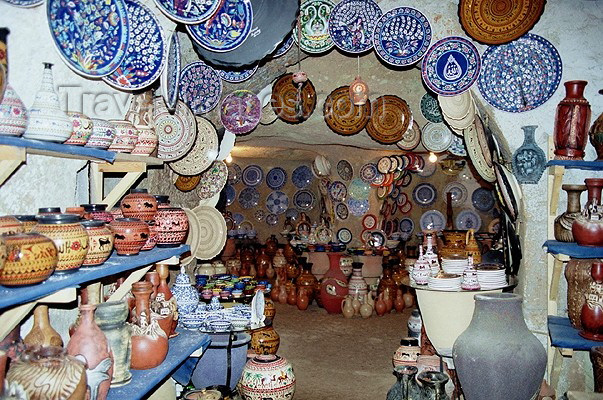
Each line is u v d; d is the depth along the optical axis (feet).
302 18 10.07
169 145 8.41
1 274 4.21
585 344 7.98
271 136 16.70
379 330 17.37
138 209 6.97
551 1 9.32
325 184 22.71
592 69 9.22
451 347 9.46
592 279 8.33
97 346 5.38
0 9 4.89
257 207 30.04
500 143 9.84
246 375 9.85
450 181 27.02
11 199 5.61
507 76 9.46
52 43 5.58
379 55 9.80
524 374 7.67
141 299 6.75
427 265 9.79
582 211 8.66
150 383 6.05
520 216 9.89
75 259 4.92
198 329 8.55
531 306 9.51
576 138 8.79
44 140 4.83
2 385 4.13
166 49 6.55
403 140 14.52
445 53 9.62
